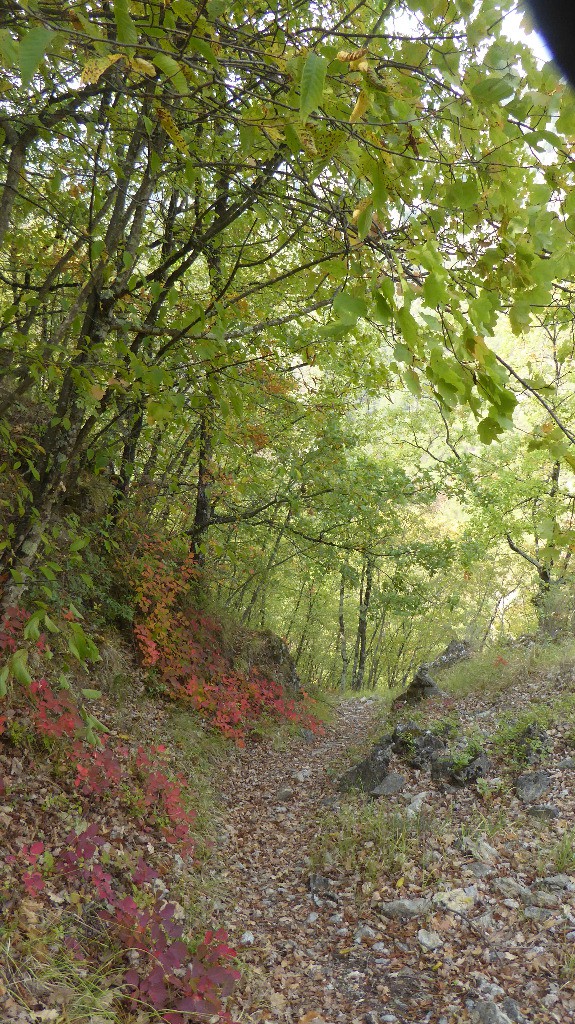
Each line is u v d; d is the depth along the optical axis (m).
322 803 7.09
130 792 5.42
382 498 10.98
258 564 12.59
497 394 1.40
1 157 3.82
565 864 4.96
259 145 2.87
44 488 4.46
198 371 4.14
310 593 20.09
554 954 4.03
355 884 5.16
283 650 13.27
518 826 5.65
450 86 1.73
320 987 4.04
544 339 9.46
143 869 4.39
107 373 3.73
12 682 5.08
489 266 1.83
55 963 3.33
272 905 5.11
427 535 16.70
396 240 2.16
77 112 3.77
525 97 1.60
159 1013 3.40
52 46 1.96
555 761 6.64
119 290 4.33
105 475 9.02
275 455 10.59
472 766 6.75
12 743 4.72
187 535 10.51
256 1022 3.65
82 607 7.44
